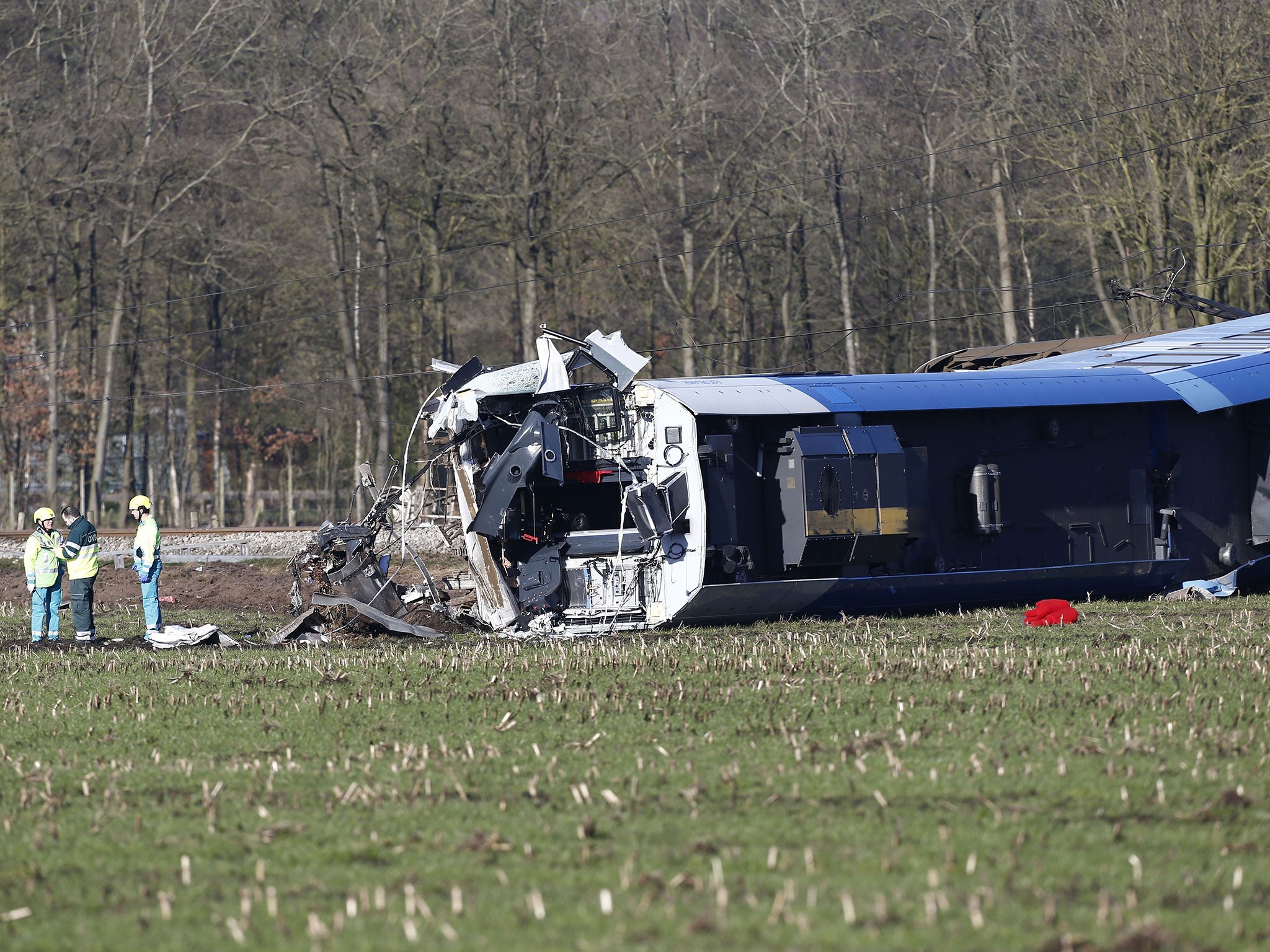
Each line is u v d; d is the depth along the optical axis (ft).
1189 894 92.58
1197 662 188.44
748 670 192.34
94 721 166.50
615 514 281.33
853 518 260.21
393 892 97.25
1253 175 574.56
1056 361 336.49
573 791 122.83
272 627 279.90
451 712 165.99
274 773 134.21
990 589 280.31
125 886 101.14
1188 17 579.48
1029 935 84.94
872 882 95.66
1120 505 301.63
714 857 102.89
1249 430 316.81
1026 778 123.95
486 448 270.26
